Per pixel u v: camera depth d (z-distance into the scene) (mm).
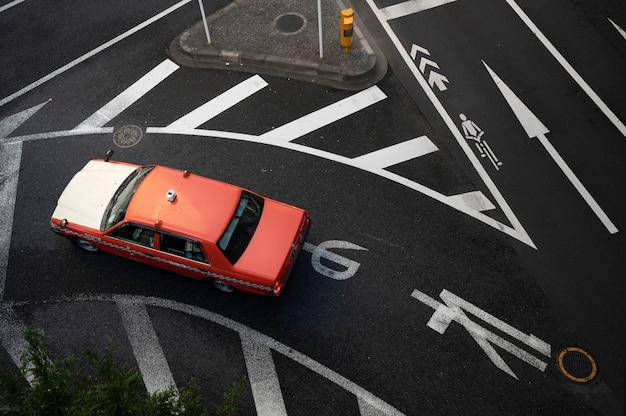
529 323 10289
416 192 12000
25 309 10812
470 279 10820
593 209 11586
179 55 14773
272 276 9891
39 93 14211
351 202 11914
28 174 12695
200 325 10531
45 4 16203
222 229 10008
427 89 13727
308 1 15531
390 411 9539
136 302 10836
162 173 10703
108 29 15469
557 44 14344
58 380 7074
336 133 13055
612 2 15078
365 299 10672
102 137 13273
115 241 10586
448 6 15328
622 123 12844
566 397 9555
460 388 9695
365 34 14773
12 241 11672
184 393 7402
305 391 9781
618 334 10117
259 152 12797
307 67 14047
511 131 12859
